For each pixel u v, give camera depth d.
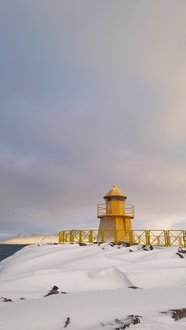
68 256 19.11
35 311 7.42
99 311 7.25
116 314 6.92
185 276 13.05
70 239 27.52
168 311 6.98
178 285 12.20
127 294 9.58
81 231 27.27
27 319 6.68
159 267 14.56
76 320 6.53
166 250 18.98
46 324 6.30
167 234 24.06
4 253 88.50
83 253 19.50
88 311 7.27
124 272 13.38
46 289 11.53
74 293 10.08
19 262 19.70
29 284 12.05
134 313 6.97
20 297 10.17
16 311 7.48
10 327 6.14
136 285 12.15
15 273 16.81
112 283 12.80
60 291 11.49
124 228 30.08
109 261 16.09
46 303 8.43
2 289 11.51
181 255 17.56
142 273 13.16
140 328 5.64
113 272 13.75
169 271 13.45
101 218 31.67
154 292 9.91
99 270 13.95
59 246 22.58
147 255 17.91
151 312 7.04
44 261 18.23
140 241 24.95
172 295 9.29
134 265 14.79
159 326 5.84
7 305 8.37
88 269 14.66
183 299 8.64
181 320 6.52
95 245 22.42
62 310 7.45
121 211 30.91
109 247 21.44
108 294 9.66
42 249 22.27
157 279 12.75
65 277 12.87
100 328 5.83
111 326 5.88
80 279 12.87
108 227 30.25
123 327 5.65
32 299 9.39
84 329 5.91
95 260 16.30
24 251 26.91
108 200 31.66
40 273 13.51
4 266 21.05
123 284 12.66
